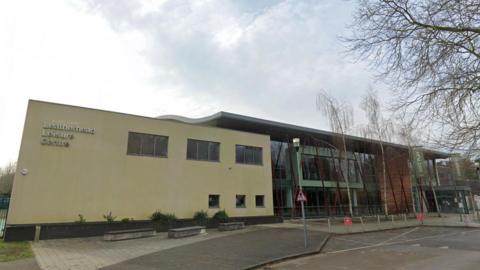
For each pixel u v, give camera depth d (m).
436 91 5.87
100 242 15.95
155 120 22.33
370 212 36.88
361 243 16.67
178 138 23.23
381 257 12.38
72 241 16.19
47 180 17.69
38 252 12.84
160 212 21.17
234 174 25.88
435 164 49.19
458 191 44.44
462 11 5.42
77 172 18.64
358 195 37.00
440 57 5.64
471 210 43.59
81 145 19.05
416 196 43.81
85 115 19.50
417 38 5.80
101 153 19.64
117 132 20.50
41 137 17.94
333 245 15.97
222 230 21.44
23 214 16.78
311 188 33.34
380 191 38.69
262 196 27.55
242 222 23.00
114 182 19.80
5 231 15.66
